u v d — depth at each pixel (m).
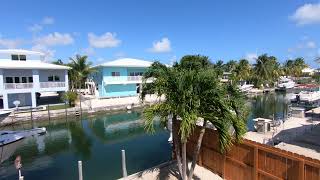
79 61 49.38
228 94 9.12
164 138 22.11
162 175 10.80
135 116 35.88
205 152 11.09
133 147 20.06
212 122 8.52
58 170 15.65
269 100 51.06
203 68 10.06
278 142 15.02
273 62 81.00
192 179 10.09
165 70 9.22
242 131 8.73
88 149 20.22
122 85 51.03
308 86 65.00
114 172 14.87
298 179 7.22
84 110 35.38
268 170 8.18
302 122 21.48
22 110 33.09
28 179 14.36
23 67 34.59
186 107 8.14
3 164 16.89
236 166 9.46
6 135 18.34
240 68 76.44
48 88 37.41
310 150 12.91
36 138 24.03
